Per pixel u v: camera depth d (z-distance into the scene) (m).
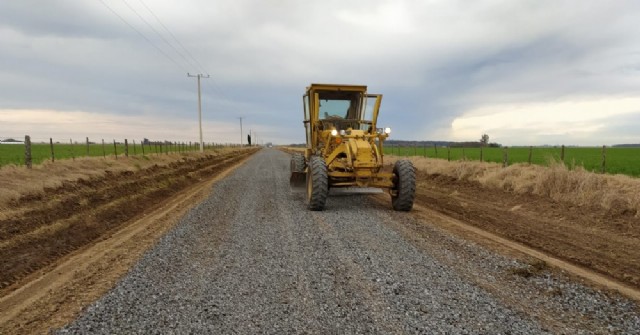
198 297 3.58
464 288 3.77
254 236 5.88
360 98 9.81
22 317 3.22
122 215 7.78
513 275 4.13
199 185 13.41
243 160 32.97
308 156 10.71
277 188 12.08
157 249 5.16
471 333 2.88
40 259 4.94
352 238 5.71
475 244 5.34
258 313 3.24
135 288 3.80
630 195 7.36
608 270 4.39
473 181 12.54
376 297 3.56
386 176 8.02
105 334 2.90
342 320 3.10
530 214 7.83
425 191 11.77
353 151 8.02
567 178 8.80
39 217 7.04
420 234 5.95
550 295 3.60
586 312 3.25
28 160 11.13
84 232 6.31
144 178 13.65
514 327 2.98
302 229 6.32
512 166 11.88
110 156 17.59
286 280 4.01
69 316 3.22
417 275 4.12
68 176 11.25
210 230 6.29
